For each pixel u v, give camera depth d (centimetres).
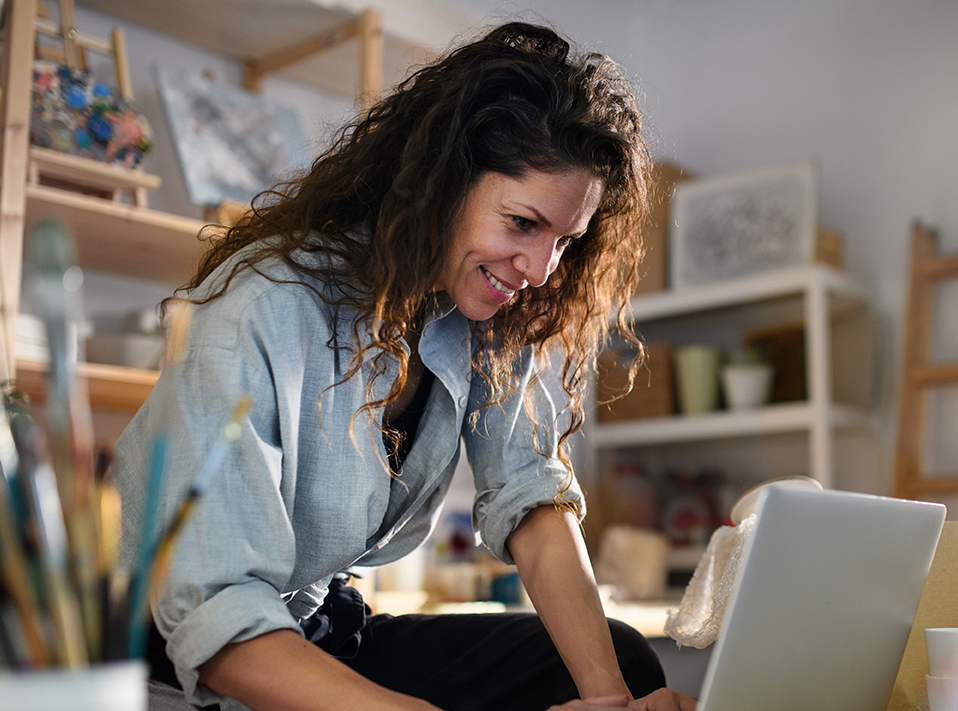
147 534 57
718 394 323
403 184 112
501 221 113
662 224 343
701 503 324
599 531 334
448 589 261
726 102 369
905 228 315
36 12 196
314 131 282
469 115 113
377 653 140
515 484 134
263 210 126
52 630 53
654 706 100
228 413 96
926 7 321
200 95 238
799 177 316
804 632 88
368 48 242
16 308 181
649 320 343
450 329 129
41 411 196
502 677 134
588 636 118
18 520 54
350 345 112
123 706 51
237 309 101
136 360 207
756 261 319
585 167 113
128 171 206
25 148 187
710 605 128
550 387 202
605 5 390
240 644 88
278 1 238
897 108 323
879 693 101
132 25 246
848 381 308
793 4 355
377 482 116
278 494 96
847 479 308
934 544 98
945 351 300
